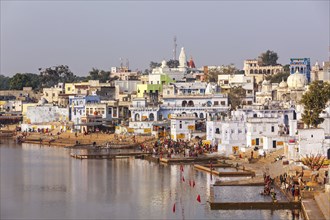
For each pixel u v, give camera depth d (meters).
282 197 110.56
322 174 120.44
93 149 198.62
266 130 166.50
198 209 107.00
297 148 140.25
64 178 140.50
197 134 196.00
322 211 96.94
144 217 102.81
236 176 138.38
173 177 139.50
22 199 117.50
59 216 104.38
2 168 156.50
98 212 106.88
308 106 159.25
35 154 188.62
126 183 132.88
